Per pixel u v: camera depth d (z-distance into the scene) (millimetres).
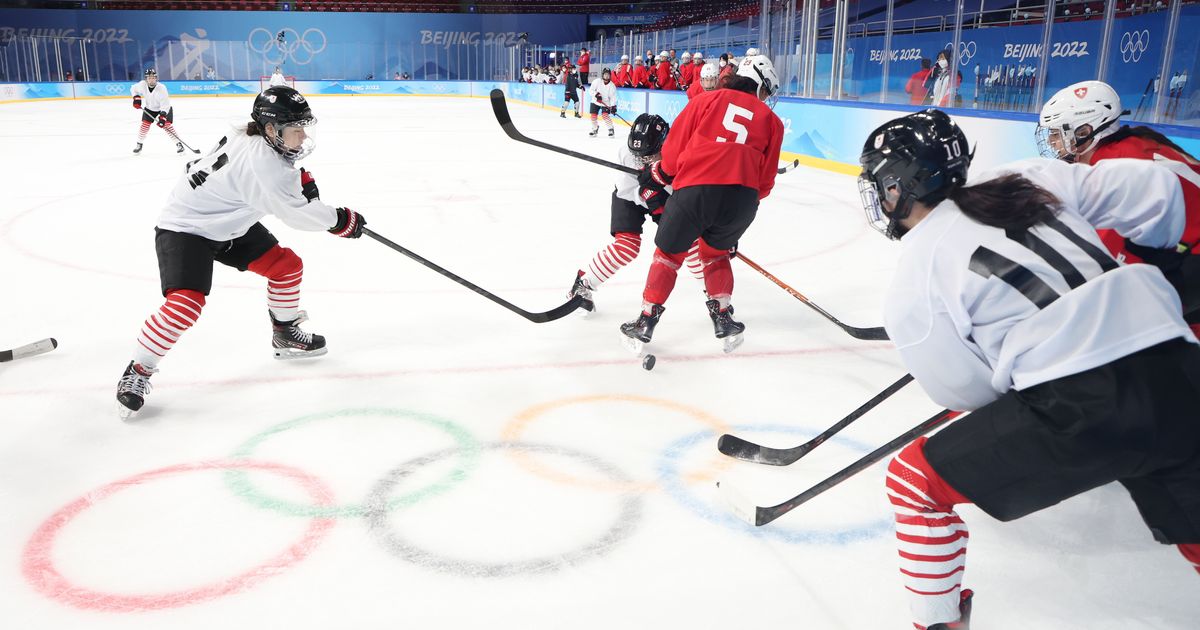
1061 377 1487
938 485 1652
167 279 2930
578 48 26734
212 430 2896
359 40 31578
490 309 4328
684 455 2740
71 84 24875
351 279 4879
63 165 10219
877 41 12906
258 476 2576
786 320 4199
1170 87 8188
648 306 3523
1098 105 2547
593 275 4012
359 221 3207
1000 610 1968
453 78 32625
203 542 2227
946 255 1563
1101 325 1473
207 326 3990
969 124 8266
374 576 2084
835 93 11852
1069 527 2311
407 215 7074
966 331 1560
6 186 8453
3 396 3176
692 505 2428
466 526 2309
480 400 3166
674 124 3453
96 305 4383
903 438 1865
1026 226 1540
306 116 2773
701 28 21984
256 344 3756
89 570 2100
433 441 2822
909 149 1587
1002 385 1590
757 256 5691
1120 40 9039
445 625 1903
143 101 11336
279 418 2996
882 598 2006
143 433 2873
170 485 2521
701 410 3094
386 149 12242
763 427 2957
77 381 3336
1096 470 1478
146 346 2932
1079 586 2055
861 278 5109
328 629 1890
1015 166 1909
